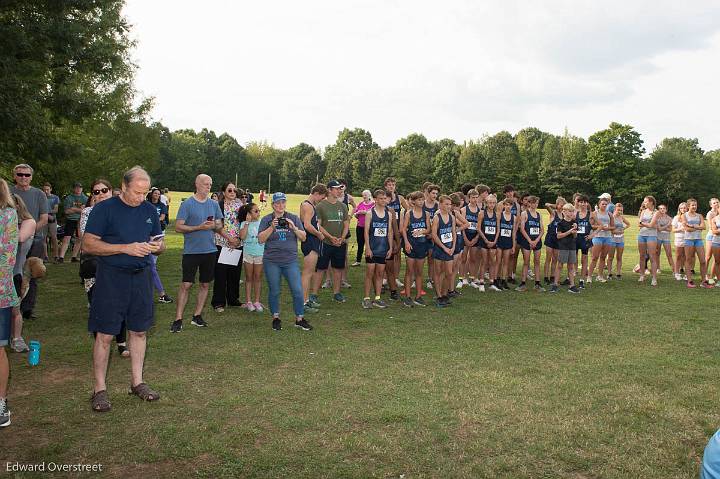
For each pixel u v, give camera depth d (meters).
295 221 7.24
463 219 10.12
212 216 7.04
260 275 8.36
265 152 111.62
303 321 7.22
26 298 7.37
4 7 12.06
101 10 14.25
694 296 10.32
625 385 5.12
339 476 3.38
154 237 4.63
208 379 5.14
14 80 11.47
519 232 11.30
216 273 8.20
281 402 4.58
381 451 3.70
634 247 20.97
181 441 3.81
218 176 102.38
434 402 4.60
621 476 3.43
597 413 4.43
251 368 5.50
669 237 12.76
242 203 8.74
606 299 9.90
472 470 3.47
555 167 76.81
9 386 4.86
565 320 8.05
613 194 75.06
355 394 4.78
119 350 5.84
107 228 4.43
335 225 9.00
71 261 13.78
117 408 4.39
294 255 7.16
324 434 3.96
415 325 7.57
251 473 3.40
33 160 15.11
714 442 2.88
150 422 4.13
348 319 7.90
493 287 10.77
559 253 10.66
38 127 12.64
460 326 7.55
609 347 6.54
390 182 11.16
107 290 4.39
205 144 103.25
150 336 6.67
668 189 73.19
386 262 9.54
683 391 4.99
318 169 103.06
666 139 95.06
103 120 25.97
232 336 6.75
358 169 95.88
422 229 8.96
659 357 6.11
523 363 5.80
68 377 5.14
